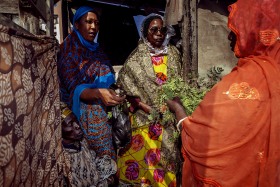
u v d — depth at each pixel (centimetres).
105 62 328
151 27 343
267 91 161
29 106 179
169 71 344
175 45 387
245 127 160
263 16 171
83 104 303
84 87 297
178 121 204
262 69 165
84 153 295
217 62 313
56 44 245
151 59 348
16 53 159
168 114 310
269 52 171
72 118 289
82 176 290
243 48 179
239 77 168
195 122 176
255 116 159
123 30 786
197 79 287
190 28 285
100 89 288
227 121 162
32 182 191
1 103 141
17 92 160
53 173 240
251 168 161
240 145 160
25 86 173
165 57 350
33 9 230
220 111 165
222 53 312
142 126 344
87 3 723
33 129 189
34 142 192
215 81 288
